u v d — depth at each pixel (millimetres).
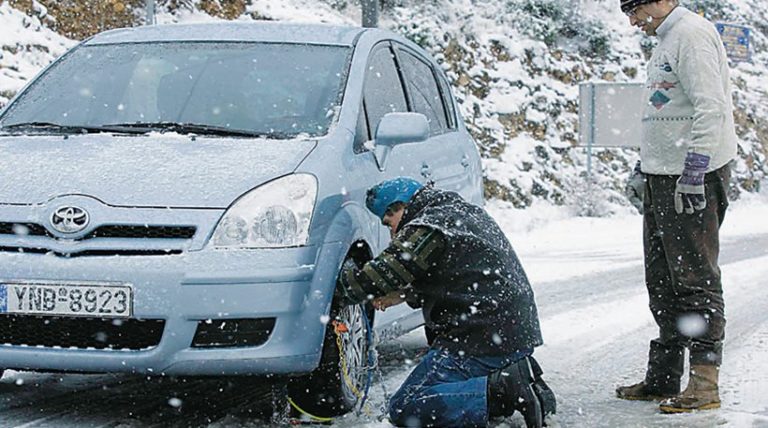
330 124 6055
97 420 5559
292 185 5348
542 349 7836
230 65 6605
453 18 22625
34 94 6703
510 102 21953
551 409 5453
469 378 5164
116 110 6391
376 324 6258
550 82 23375
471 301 5156
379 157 6223
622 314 9516
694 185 5789
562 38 25031
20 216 5191
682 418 5723
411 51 7980
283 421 5602
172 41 6992
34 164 5531
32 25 15398
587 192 21172
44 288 5070
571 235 18062
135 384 6508
